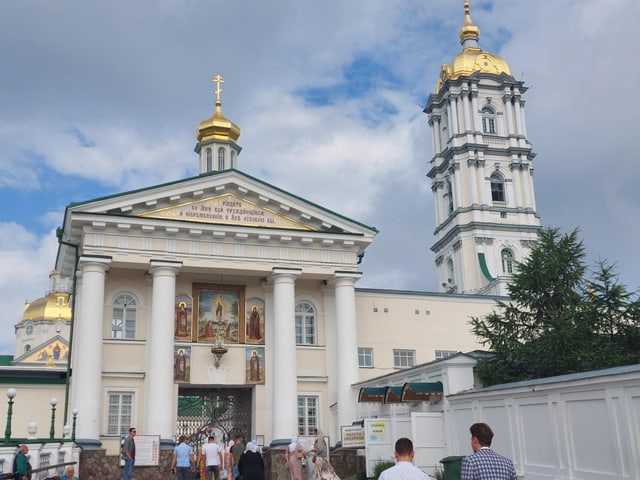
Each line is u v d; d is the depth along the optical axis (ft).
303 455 86.74
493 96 253.24
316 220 126.62
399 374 104.58
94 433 106.93
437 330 138.10
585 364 87.10
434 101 263.08
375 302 136.56
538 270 97.76
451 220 243.60
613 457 53.62
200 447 119.75
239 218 123.65
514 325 98.12
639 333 90.17
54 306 377.50
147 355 118.42
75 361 115.14
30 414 115.96
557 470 60.70
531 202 242.37
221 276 126.82
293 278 123.13
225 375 122.52
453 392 89.15
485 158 244.22
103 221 115.14
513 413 69.31
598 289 93.81
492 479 29.76
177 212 120.57
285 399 116.98
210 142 160.25
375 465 92.99
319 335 129.39
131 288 121.80
